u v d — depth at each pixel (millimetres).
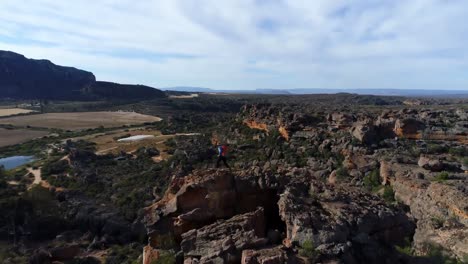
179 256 19469
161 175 78188
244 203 22812
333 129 79000
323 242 17844
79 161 98312
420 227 33375
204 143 103500
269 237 19219
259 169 24547
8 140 148625
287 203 20484
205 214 21844
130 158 103125
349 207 21156
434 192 39281
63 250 53438
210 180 22812
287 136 80188
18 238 59156
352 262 17406
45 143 140000
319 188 23375
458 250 26969
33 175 91500
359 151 64000
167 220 22484
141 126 174250
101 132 159750
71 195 74562
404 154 60594
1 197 70750
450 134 73625
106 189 78438
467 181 42000
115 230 60375
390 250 20156
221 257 17281
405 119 76438
